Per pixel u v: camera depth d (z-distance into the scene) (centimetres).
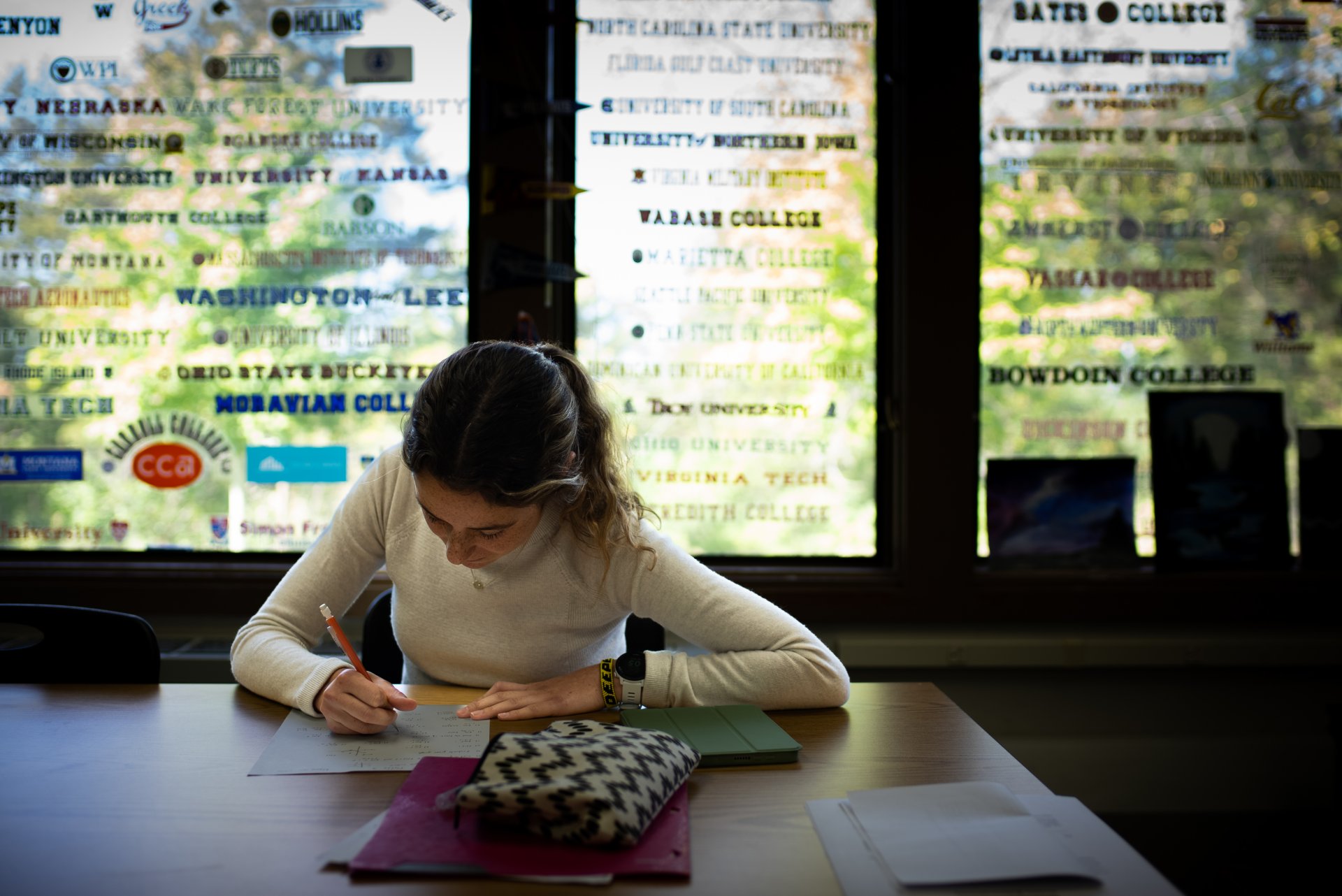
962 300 219
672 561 127
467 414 104
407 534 133
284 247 220
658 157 221
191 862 81
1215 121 223
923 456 220
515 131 217
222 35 219
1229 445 224
